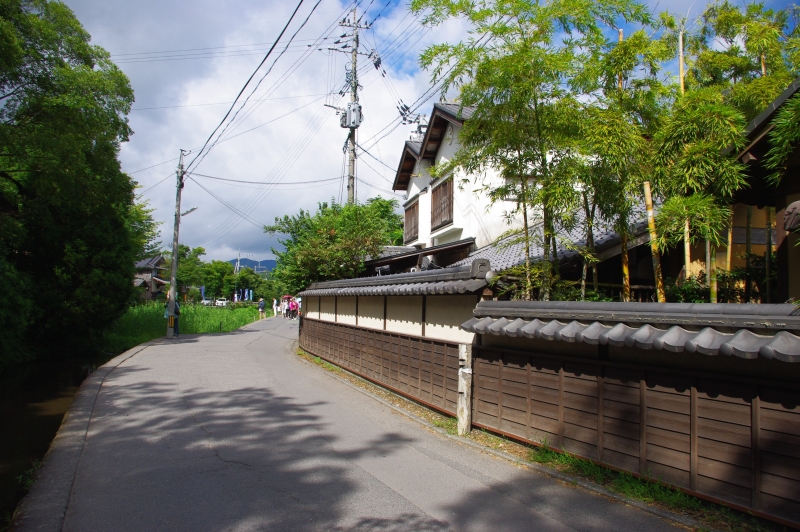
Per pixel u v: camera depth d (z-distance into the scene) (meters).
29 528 4.04
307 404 8.73
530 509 4.38
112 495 4.72
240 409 8.30
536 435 5.70
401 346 9.01
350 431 7.02
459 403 6.73
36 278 17.41
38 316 16.53
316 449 6.20
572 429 5.26
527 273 6.89
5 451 7.01
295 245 19.42
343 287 12.64
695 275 8.79
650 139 6.45
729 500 3.87
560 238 7.20
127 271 19.19
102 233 18.12
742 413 3.84
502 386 6.25
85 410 8.12
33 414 9.34
